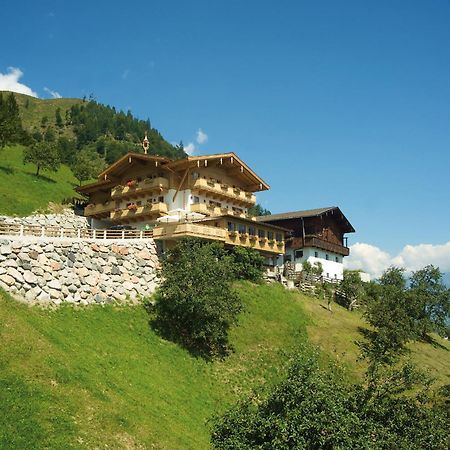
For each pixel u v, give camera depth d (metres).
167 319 36.66
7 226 33.31
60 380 21.89
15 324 25.33
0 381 20.05
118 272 37.78
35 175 72.94
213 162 55.97
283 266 59.62
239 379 33.19
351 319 48.66
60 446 17.94
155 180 54.44
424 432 16.42
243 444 16.22
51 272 32.94
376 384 17.73
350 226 75.19
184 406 26.50
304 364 16.86
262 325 41.09
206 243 43.00
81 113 185.62
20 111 188.62
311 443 15.09
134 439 20.14
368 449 14.91
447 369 42.84
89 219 63.91
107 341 30.20
